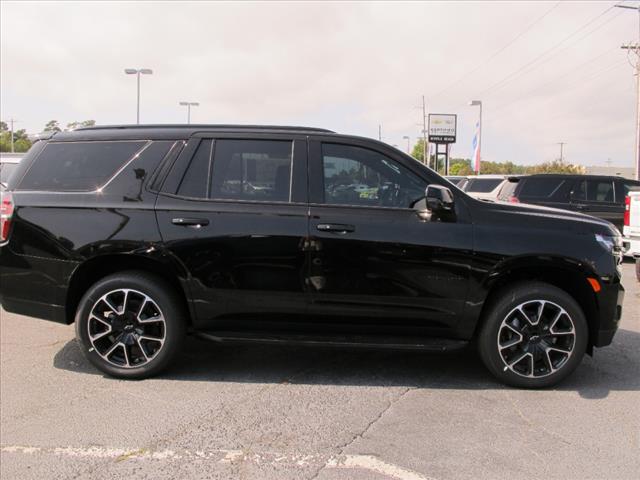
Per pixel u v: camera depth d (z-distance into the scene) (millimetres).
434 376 4617
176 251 4262
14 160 11828
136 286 4340
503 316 4254
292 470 3119
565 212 4648
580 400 4125
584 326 4246
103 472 3096
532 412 3906
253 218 4273
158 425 3662
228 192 4371
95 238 4297
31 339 5551
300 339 4352
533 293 4230
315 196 4328
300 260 4254
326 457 3260
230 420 3740
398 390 4301
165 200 4336
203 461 3213
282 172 4387
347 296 4270
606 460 3244
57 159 4555
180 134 4516
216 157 4434
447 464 3186
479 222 4266
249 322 4406
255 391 4250
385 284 4246
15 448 3355
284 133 4477
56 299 4406
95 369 4703
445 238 4215
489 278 4215
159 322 4391
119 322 4418
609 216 11477
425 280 4234
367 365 4875
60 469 3123
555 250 4191
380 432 3580
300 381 4473
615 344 5547
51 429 3600
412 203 4340
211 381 4449
